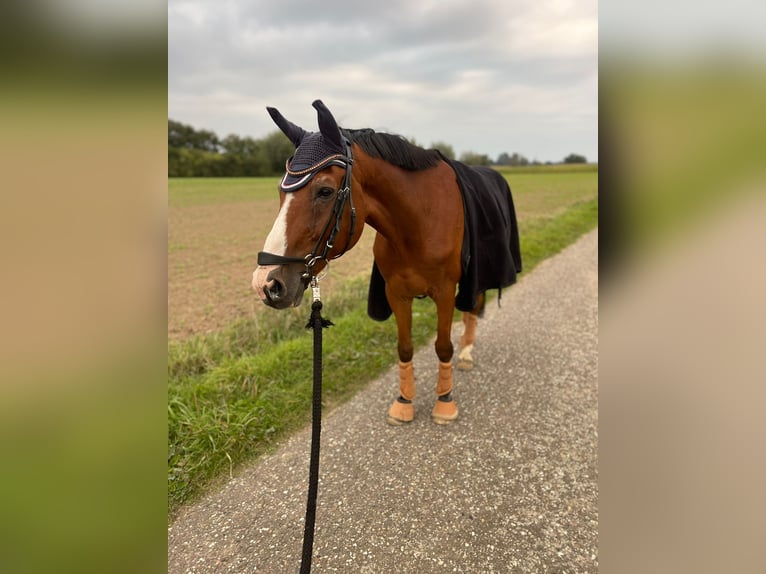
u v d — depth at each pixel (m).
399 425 3.10
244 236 12.70
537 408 3.24
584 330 4.63
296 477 2.65
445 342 2.99
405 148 2.50
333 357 4.01
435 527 2.25
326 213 2.00
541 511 2.31
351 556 2.11
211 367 3.87
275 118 2.22
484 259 3.15
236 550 2.18
